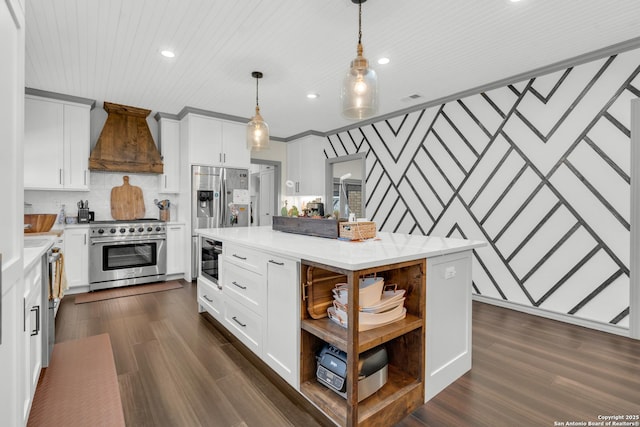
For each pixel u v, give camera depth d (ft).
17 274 3.86
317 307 6.06
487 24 8.07
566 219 9.95
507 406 5.78
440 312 6.27
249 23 8.09
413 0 7.16
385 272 6.56
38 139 12.43
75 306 11.40
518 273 11.05
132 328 9.41
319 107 14.76
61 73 10.91
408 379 5.95
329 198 19.36
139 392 6.19
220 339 8.65
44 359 7.02
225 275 8.84
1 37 3.25
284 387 6.40
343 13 7.66
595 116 9.37
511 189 11.20
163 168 15.40
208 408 5.73
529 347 8.20
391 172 15.43
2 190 3.33
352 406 4.80
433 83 11.73
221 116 15.67
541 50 9.31
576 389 6.29
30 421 5.32
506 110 11.35
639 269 8.61
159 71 10.86
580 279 9.68
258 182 24.79
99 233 13.19
